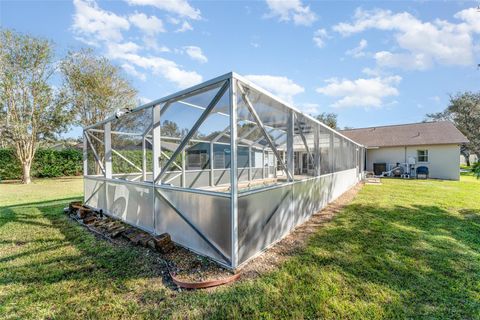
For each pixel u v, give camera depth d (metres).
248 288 2.52
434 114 30.17
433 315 2.11
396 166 16.67
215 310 2.19
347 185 9.70
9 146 13.35
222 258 3.02
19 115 12.64
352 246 3.65
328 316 2.10
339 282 2.63
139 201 4.49
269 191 3.67
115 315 2.14
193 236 3.43
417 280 2.67
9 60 11.92
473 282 2.61
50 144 15.02
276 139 6.99
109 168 5.68
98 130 6.06
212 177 6.03
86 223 4.90
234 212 2.85
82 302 2.32
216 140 5.81
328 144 6.91
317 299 2.33
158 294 2.44
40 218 5.35
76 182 12.85
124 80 15.70
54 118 13.76
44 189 10.23
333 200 7.35
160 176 4.02
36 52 12.48
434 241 3.81
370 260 3.16
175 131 4.99
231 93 2.86
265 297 2.37
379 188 10.09
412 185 11.18
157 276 2.79
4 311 2.19
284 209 4.15
